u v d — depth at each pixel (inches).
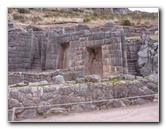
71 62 507.2
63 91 288.5
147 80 307.0
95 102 289.4
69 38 525.0
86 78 331.6
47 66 562.6
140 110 272.2
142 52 606.5
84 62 482.9
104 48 459.8
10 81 446.6
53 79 354.9
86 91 291.9
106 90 295.9
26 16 1226.6
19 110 273.0
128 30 866.8
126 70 452.8
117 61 442.9
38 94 283.4
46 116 275.4
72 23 1168.2
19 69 602.5
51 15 1312.7
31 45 623.8
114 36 451.8
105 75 448.8
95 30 503.2
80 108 285.4
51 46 563.5
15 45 611.5
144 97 300.4
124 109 282.0
